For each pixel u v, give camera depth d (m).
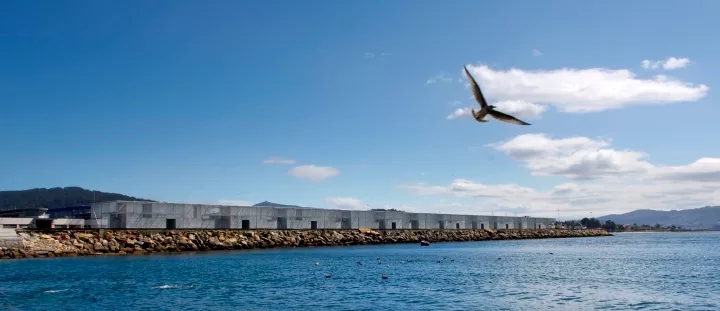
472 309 42.09
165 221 113.19
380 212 164.50
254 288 52.47
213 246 109.50
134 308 42.34
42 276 60.44
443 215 188.88
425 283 56.28
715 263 83.00
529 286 54.28
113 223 108.88
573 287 53.69
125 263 76.94
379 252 107.25
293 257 91.44
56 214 179.00
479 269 71.19
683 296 48.22
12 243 83.94
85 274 62.53
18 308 42.31
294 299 46.41
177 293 49.38
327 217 147.75
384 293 49.56
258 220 130.38
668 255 103.38
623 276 63.50
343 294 49.03
